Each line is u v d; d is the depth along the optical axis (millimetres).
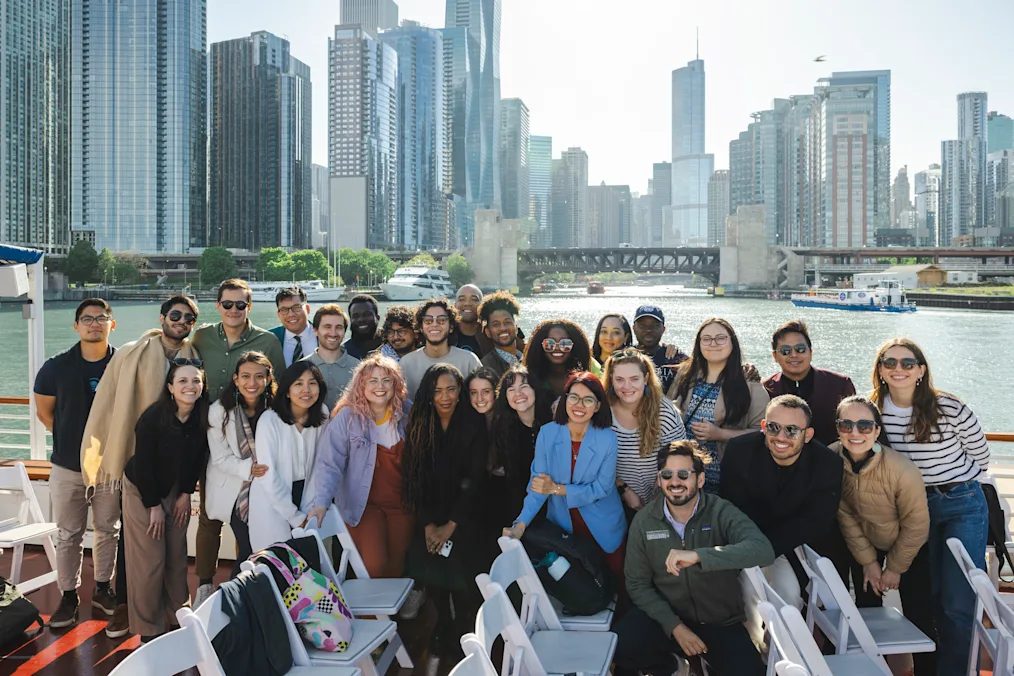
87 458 4770
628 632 3957
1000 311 89000
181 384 4535
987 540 4574
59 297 112625
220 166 185875
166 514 4758
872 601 4418
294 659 3465
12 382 35344
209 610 3098
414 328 6027
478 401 4727
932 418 4105
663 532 3900
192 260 142250
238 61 183750
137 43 147625
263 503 4453
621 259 151250
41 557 6062
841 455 4188
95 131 148000
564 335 5047
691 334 59156
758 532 3836
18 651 4527
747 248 147000
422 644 4609
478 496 4840
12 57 131750
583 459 4230
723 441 4613
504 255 145625
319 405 4699
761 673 3707
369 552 4859
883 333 59625
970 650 3855
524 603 3932
